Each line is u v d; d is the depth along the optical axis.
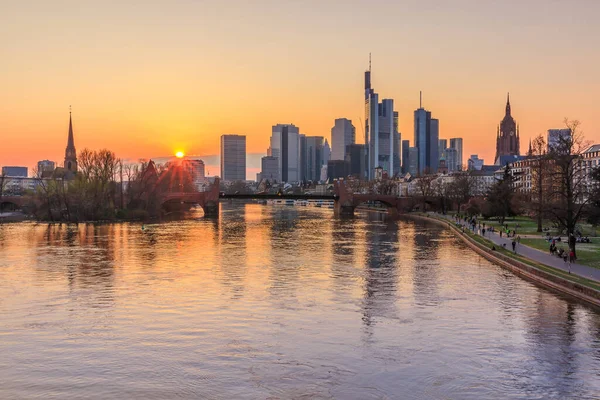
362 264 117.38
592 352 60.44
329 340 64.38
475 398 49.28
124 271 108.19
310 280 99.12
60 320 72.56
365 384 52.03
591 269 95.56
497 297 85.00
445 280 98.81
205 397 49.47
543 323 70.88
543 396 49.66
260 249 143.38
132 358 58.59
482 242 141.00
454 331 67.81
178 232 190.38
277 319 72.94
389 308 78.75
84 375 54.31
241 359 58.22
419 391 50.59
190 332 67.25
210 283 96.25
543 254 116.00
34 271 107.94
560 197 137.50
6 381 53.00
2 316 74.44
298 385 51.81
